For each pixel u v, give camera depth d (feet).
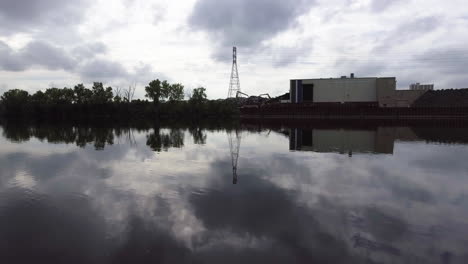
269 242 25.49
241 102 350.23
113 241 25.98
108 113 364.17
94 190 41.93
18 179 48.88
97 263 22.43
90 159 69.05
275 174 51.55
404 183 45.14
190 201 36.52
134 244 25.38
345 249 24.09
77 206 35.14
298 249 24.27
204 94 373.20
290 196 38.34
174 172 53.52
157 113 365.81
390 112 265.34
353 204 35.06
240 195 38.86
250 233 27.27
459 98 281.95
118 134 143.13
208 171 54.34
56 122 278.87
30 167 59.21
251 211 32.86
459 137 118.32
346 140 109.81
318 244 25.09
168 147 91.66
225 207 34.35
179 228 28.50
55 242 25.88
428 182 45.65
